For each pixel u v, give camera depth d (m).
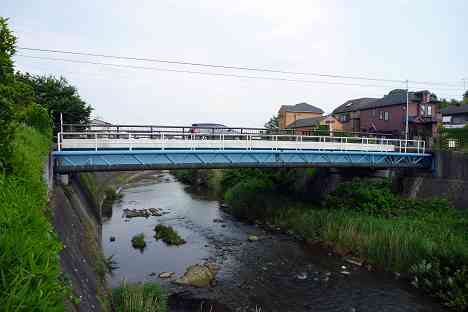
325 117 50.94
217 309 12.84
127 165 17.09
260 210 27.97
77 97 27.86
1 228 4.20
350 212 22.64
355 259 18.05
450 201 21.92
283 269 17.22
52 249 4.58
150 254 19.09
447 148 26.70
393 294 14.11
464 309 12.22
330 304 13.40
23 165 7.29
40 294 3.39
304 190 30.70
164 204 34.44
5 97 6.20
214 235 23.50
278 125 71.06
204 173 49.41
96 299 8.26
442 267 14.22
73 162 15.88
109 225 25.28
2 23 6.10
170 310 12.60
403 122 38.72
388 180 26.28
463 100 57.66
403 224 18.89
